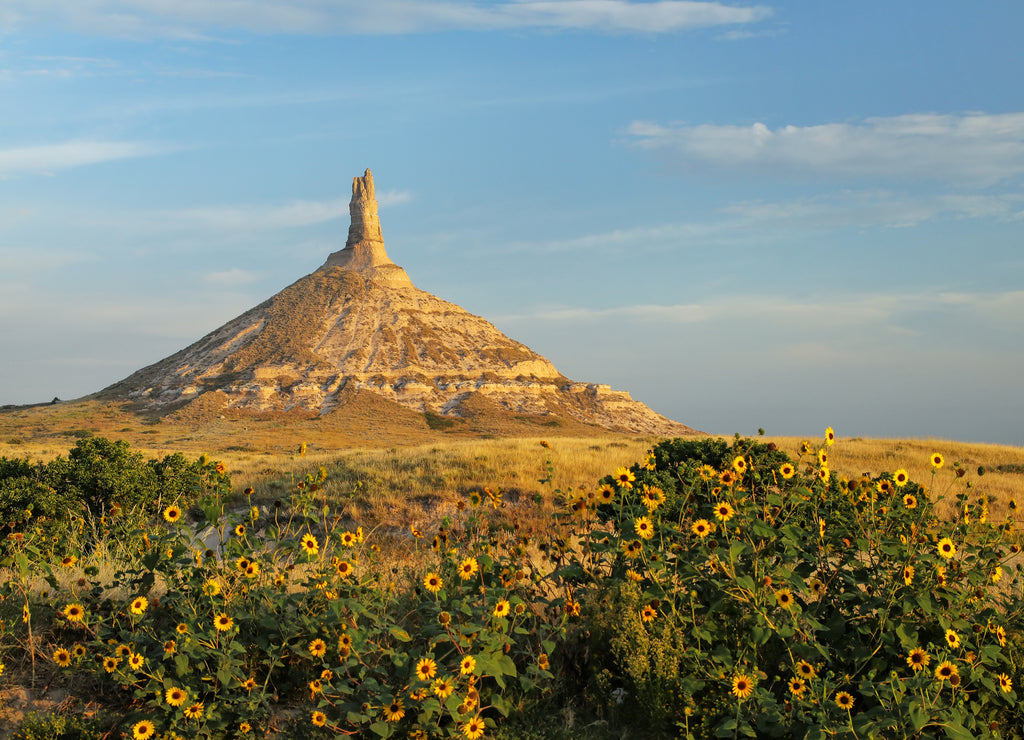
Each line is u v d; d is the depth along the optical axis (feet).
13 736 18.17
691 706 18.49
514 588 22.88
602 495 22.90
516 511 30.63
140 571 22.50
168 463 60.54
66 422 454.40
